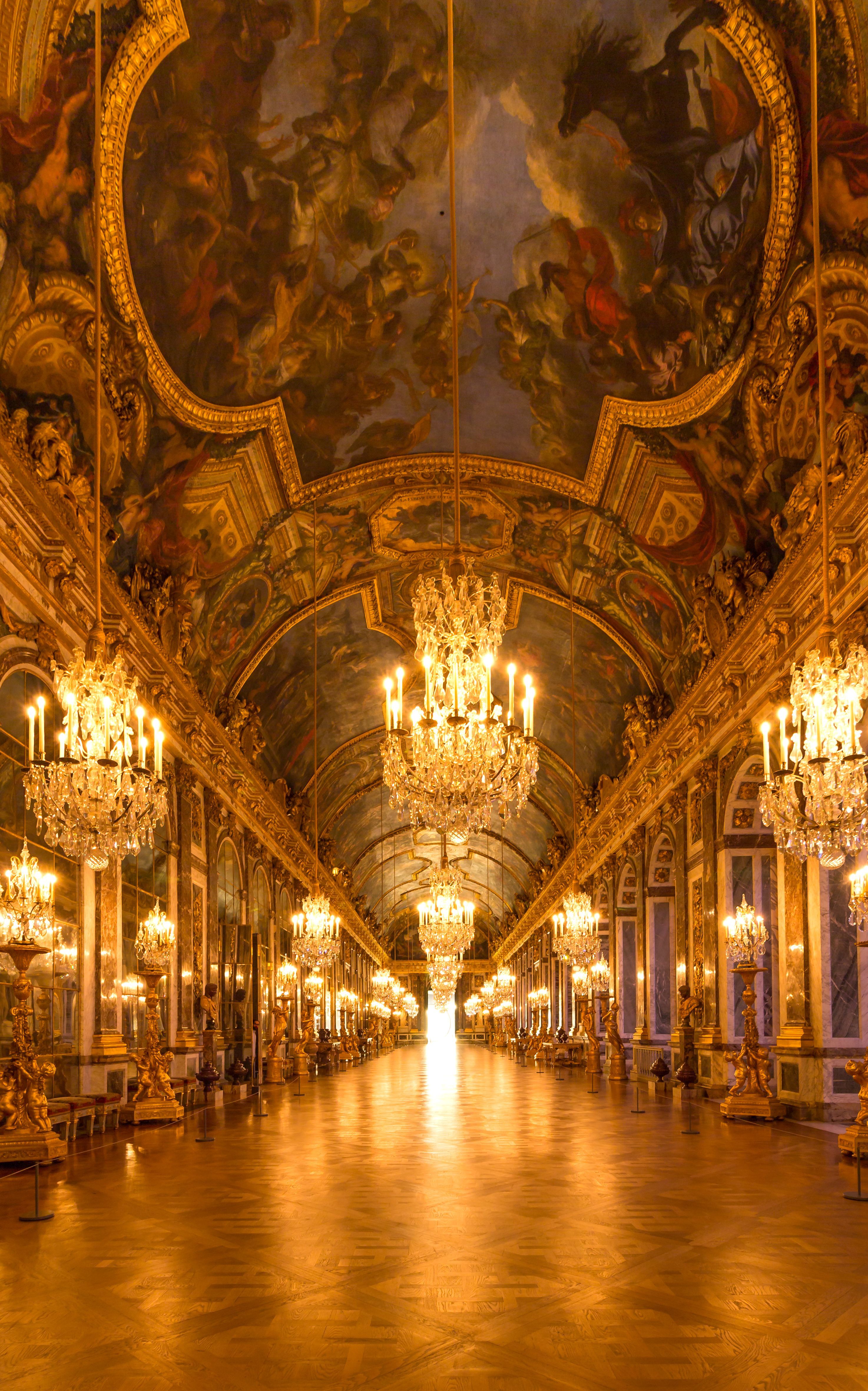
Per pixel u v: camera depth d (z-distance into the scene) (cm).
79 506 1308
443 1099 2072
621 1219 816
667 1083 2242
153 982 1588
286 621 2380
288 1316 568
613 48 1194
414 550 2342
